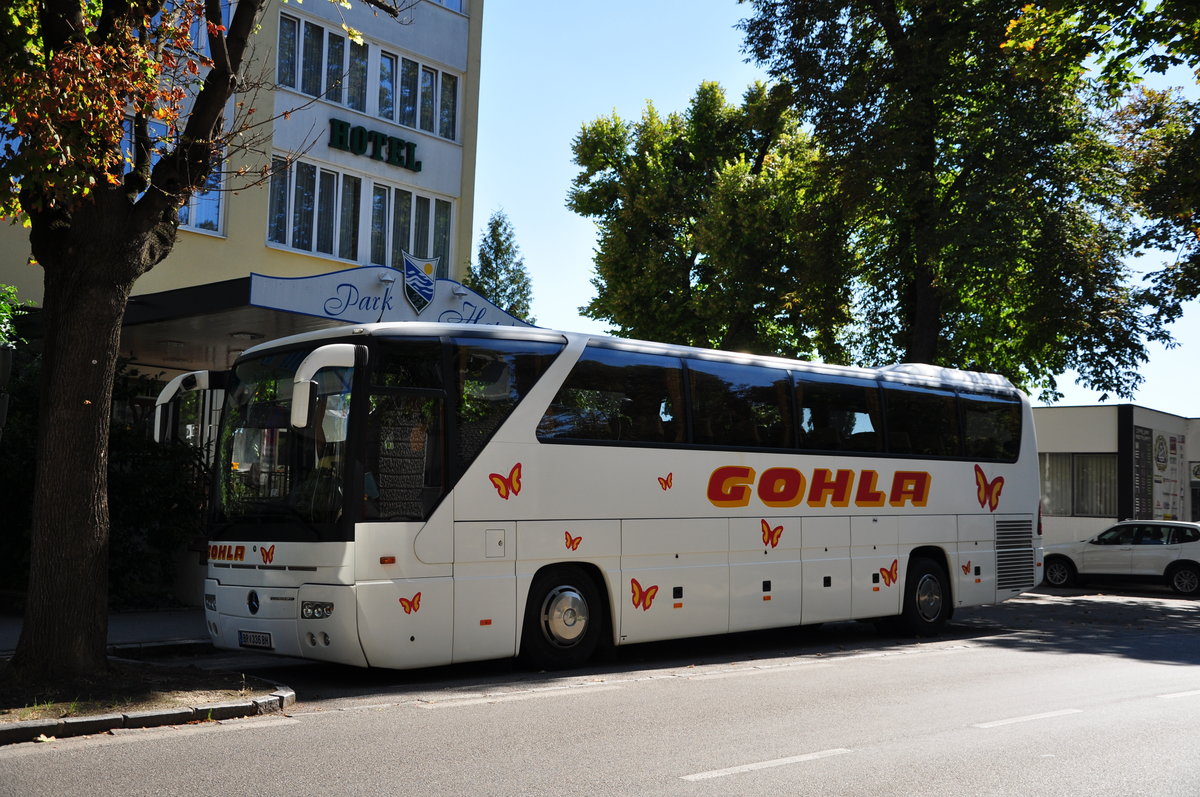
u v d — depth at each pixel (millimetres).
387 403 10648
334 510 10328
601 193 40438
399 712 9148
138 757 7195
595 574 12344
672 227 39000
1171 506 37312
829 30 27250
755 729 8430
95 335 9617
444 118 27547
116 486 16125
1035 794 6473
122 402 19859
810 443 14695
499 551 11203
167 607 16562
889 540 15594
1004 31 24141
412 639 10477
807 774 6891
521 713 9125
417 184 26641
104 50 9453
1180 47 18188
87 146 9289
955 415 16953
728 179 35031
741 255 34500
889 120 25688
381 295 17688
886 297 29266
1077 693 10477
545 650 11773
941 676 11688
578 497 11961
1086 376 27172
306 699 9906
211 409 17797
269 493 10945
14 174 9141
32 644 9414
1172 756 7559
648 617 12539
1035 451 18328
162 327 17984
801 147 32719
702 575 13125
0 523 15711
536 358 11875
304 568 10422
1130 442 34438
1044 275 25688
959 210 24844
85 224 9633
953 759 7391
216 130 10711
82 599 9508
